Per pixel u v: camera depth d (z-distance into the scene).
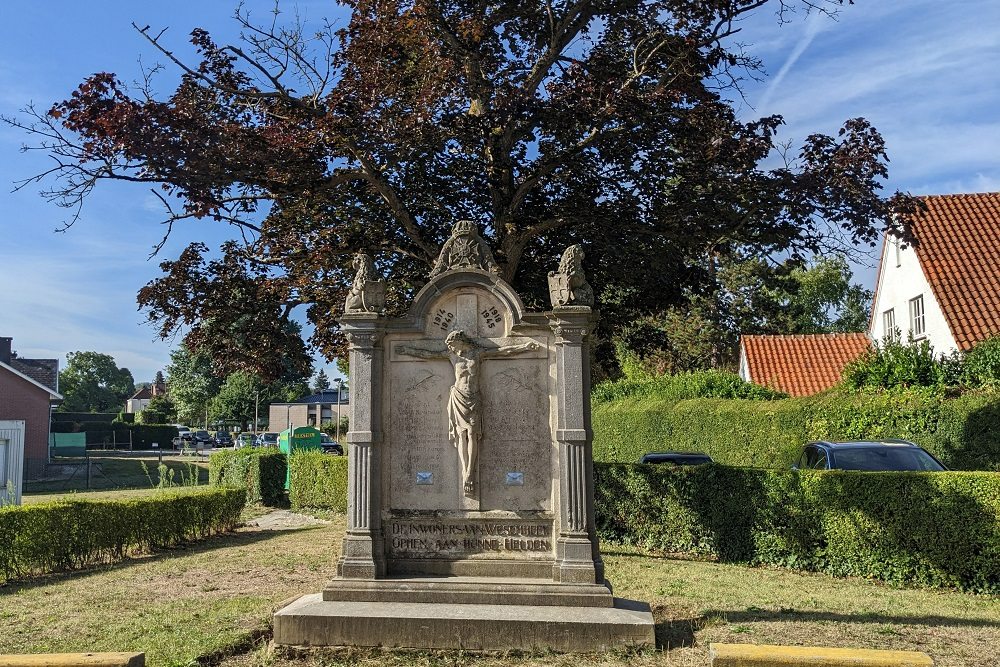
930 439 15.51
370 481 8.27
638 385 29.14
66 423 64.56
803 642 7.41
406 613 7.49
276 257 15.60
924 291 23.16
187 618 8.60
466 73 13.56
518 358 8.46
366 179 13.77
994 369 15.89
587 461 8.11
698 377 26.62
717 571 11.63
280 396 88.31
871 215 13.04
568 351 8.24
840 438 17.84
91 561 13.28
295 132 12.45
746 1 13.92
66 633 8.12
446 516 8.30
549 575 8.07
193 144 11.69
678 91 13.55
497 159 14.07
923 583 10.54
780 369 31.64
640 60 14.67
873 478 11.12
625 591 10.03
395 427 8.52
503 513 8.24
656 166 14.20
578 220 13.81
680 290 16.03
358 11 13.73
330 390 95.69
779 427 19.80
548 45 15.12
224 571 11.77
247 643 7.61
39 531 12.05
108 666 5.52
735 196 13.49
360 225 15.26
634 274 14.45
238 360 15.61
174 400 87.56
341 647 7.37
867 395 17.50
